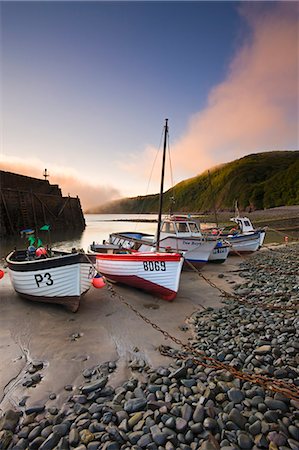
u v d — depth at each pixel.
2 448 3.56
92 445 3.45
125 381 4.99
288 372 4.80
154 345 6.39
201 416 3.84
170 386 4.65
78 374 5.25
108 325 7.55
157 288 9.79
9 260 9.84
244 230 22.50
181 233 14.51
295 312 7.80
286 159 152.88
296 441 3.38
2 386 4.89
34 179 48.75
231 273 14.24
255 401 4.07
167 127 13.27
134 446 3.43
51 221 47.09
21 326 7.45
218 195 148.25
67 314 8.33
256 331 6.68
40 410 4.23
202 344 6.23
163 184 13.34
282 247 23.31
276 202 99.56
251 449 3.32
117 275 10.77
